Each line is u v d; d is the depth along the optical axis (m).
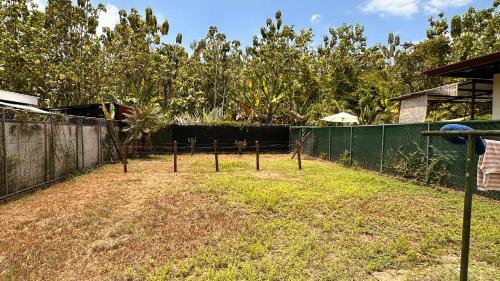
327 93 27.97
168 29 34.66
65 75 20.94
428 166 8.26
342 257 3.76
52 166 8.82
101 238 4.47
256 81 24.42
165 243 4.22
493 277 3.29
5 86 15.10
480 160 2.31
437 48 23.34
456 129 2.20
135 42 26.05
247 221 5.13
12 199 6.73
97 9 25.20
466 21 25.94
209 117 21.88
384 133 10.27
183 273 3.39
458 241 4.30
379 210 5.81
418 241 4.34
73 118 10.36
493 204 6.20
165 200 6.62
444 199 6.66
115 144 14.78
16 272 3.39
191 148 17.50
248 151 19.67
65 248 4.10
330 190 7.61
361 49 35.66
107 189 7.83
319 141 15.68
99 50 26.19
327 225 4.86
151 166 12.52
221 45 35.69
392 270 3.48
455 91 11.85
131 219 5.28
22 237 4.48
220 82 36.47
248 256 3.80
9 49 14.38
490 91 12.40
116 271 3.41
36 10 15.96
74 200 6.67
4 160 6.63
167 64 31.17
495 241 4.27
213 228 4.82
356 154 12.09
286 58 30.92
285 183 8.49
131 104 20.44
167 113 19.30
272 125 20.03
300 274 3.32
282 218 5.36
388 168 10.01
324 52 39.94
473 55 19.70
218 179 9.16
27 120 7.55
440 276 3.31
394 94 26.72
